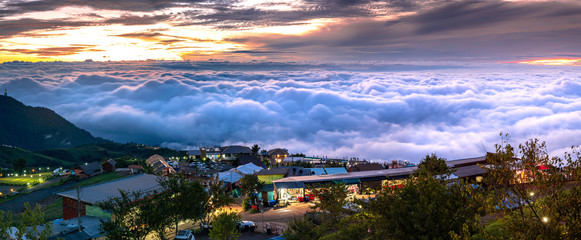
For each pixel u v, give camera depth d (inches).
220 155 6924.2
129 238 1689.2
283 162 6210.6
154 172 4699.8
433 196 1098.1
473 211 1050.7
